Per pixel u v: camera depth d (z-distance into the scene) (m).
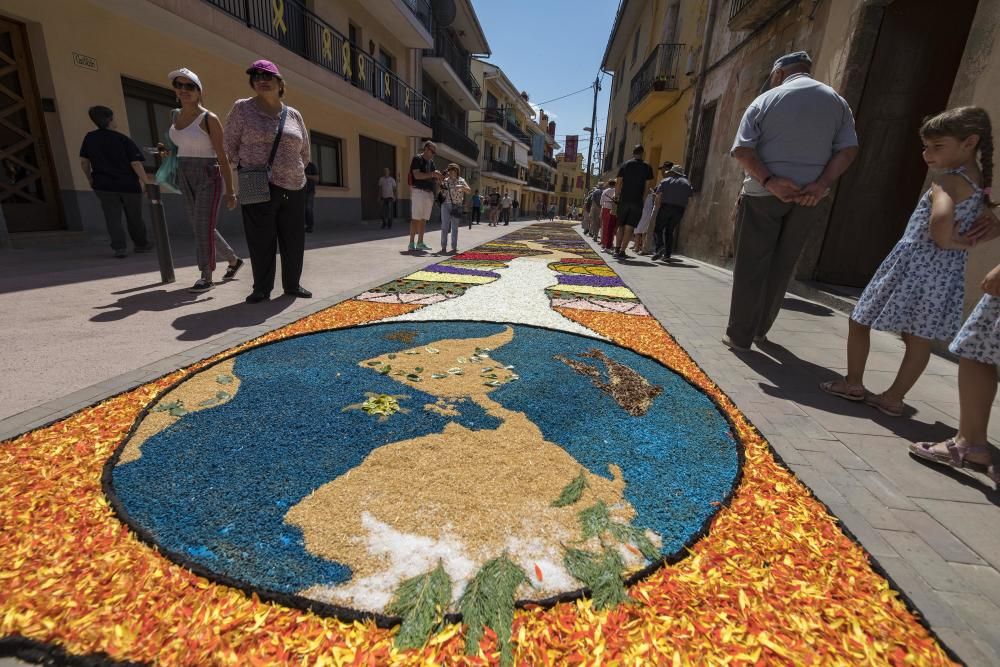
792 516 1.55
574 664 1.05
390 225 15.35
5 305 3.63
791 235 3.20
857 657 1.08
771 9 6.84
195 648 1.03
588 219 17.30
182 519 1.42
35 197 6.83
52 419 1.96
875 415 2.37
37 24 6.42
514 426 2.07
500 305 4.46
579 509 1.53
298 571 1.25
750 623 1.15
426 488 1.60
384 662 1.03
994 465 1.82
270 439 1.88
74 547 1.29
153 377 2.42
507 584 1.23
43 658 1.01
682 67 11.37
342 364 2.73
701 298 5.20
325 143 14.14
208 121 4.02
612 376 2.72
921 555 1.41
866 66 5.05
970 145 1.94
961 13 4.60
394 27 16.02
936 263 2.15
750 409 2.37
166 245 4.59
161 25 7.68
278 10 10.52
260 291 4.10
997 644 1.13
